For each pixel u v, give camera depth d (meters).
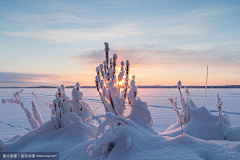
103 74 2.23
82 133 2.03
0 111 11.41
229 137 2.05
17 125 6.91
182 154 1.22
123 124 1.66
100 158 1.34
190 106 2.91
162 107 13.55
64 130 2.10
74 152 1.53
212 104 15.20
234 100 19.53
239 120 7.45
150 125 2.27
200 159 1.13
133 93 2.32
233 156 1.14
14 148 1.94
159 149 1.32
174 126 2.93
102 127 1.46
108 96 2.11
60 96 2.32
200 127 2.34
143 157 1.22
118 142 1.41
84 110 2.60
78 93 2.60
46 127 2.16
